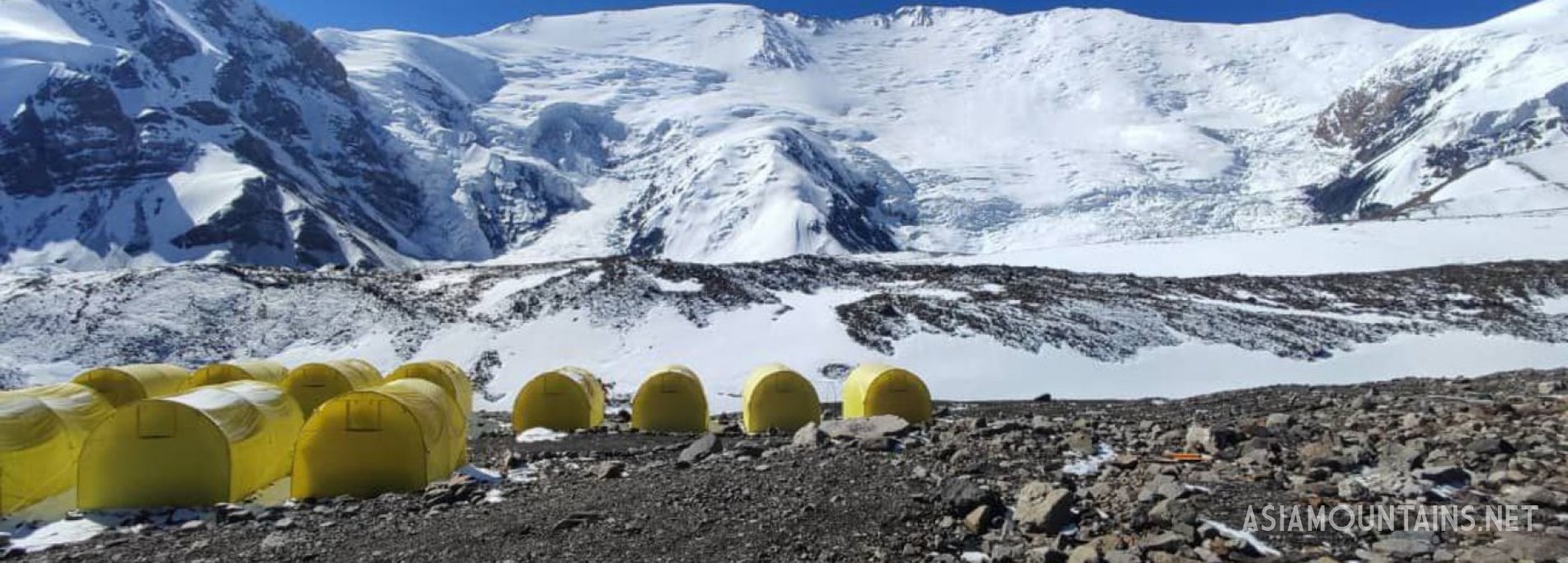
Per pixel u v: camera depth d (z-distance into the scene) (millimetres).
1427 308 66250
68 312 57844
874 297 62844
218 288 63188
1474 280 73062
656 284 64062
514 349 54562
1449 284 72812
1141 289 71062
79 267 197625
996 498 10688
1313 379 50688
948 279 72562
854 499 11352
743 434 24125
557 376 26312
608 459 17203
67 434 15812
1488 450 11727
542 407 26047
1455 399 17672
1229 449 13273
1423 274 76438
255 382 17969
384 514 12742
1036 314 59719
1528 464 10914
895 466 13414
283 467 16922
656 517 11180
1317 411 18359
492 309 59938
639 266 67625
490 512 12320
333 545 11016
